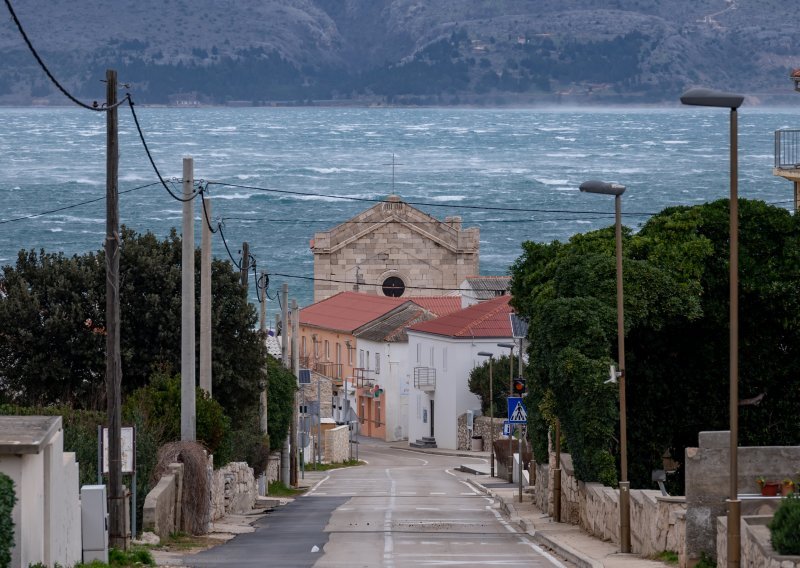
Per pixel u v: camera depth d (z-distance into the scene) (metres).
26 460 57.53
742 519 62.19
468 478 193.38
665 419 112.44
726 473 69.19
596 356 100.44
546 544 88.75
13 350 130.00
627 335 109.56
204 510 100.06
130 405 107.75
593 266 106.12
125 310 131.62
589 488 95.62
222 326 136.25
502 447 192.75
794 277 109.56
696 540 69.31
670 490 113.12
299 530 100.69
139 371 130.62
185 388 105.12
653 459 112.19
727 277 110.31
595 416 98.06
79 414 100.25
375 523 107.06
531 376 109.19
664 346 111.25
